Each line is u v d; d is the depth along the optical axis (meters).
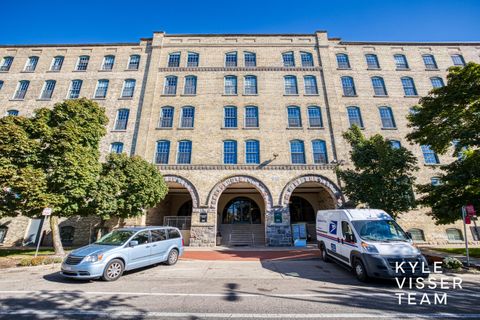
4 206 11.08
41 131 11.98
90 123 13.80
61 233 18.30
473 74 11.06
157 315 5.18
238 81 21.92
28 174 10.91
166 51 23.48
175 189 22.05
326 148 19.45
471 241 17.70
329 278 8.46
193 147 19.42
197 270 9.74
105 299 6.17
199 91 21.53
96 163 13.73
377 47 23.95
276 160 18.92
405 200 12.18
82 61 23.64
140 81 22.42
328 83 21.77
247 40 23.94
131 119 20.84
